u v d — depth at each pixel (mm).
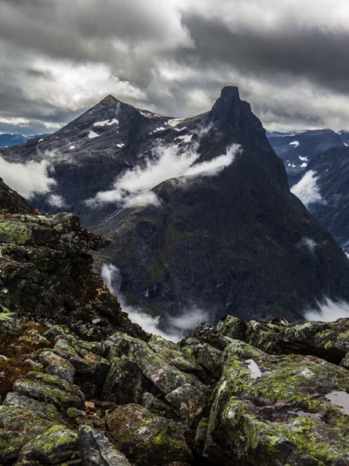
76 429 14969
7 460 12633
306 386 14906
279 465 11469
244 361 17922
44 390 16219
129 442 14312
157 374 18703
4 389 16359
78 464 12484
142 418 15258
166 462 14398
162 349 21719
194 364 20734
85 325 30625
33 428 13719
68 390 17141
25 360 18750
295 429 12273
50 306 29906
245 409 13641
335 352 19062
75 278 35062
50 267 31250
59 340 21344
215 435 14391
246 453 12617
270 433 12039
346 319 21156
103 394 18953
